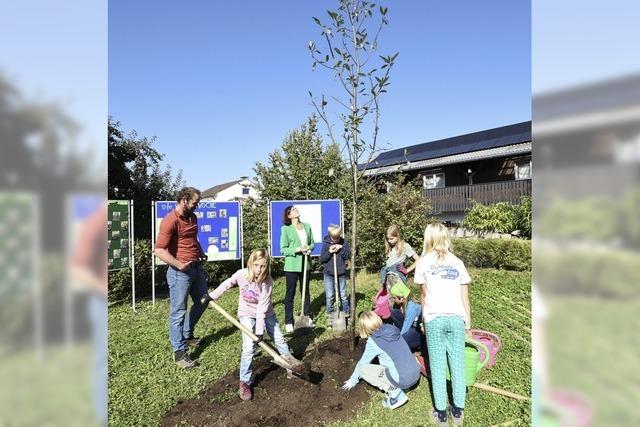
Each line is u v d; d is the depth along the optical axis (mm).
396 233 5652
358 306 7527
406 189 12008
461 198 22422
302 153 12883
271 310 4375
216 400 3953
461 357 3424
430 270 3486
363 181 12820
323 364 4461
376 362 4434
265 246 11688
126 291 9367
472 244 12609
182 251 4848
